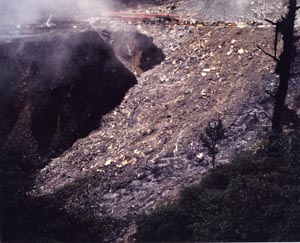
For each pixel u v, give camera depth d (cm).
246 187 1154
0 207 1331
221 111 1766
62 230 1320
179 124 1833
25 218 1335
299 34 1848
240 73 1930
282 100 1399
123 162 1731
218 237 1091
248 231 1090
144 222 1283
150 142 1803
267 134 1433
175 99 1984
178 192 1434
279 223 1083
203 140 1527
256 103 1741
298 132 1295
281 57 1387
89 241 1309
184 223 1211
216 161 1536
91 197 1492
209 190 1237
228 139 1620
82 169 1842
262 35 2062
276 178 1175
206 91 1934
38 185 1627
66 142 2050
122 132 1970
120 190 1584
